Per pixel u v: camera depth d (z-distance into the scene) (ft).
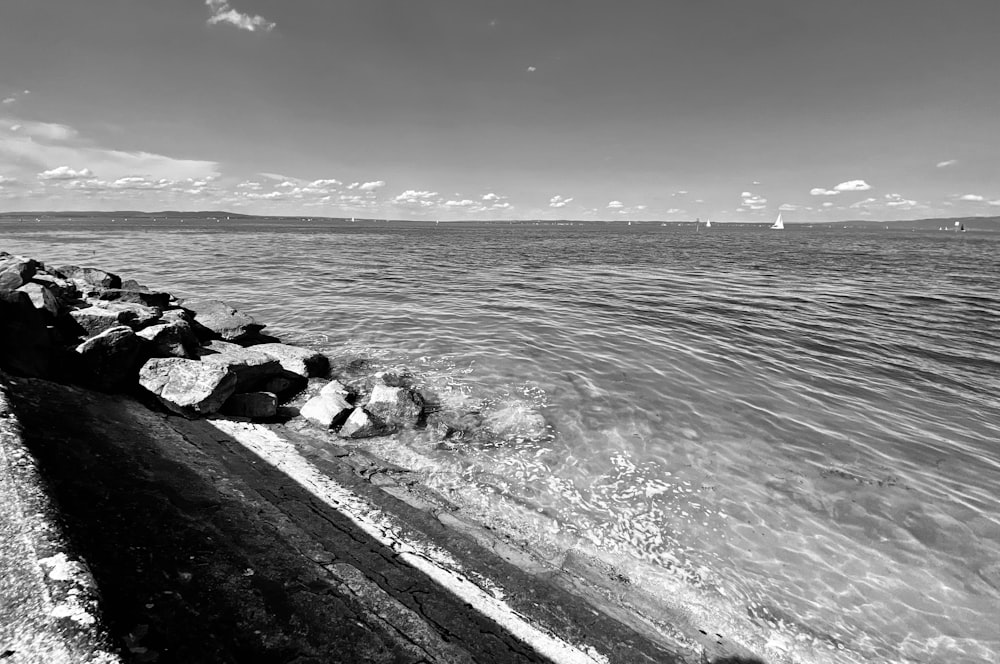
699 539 17.61
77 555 7.80
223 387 23.73
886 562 16.92
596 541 17.04
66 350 21.59
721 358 38.29
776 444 24.79
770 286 80.38
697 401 29.78
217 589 10.07
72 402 18.13
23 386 17.04
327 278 81.61
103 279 47.14
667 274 97.45
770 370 35.81
